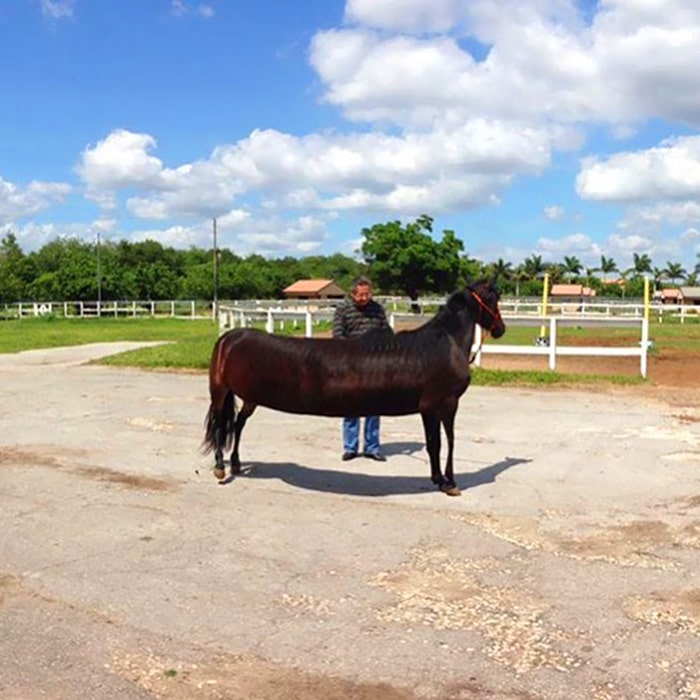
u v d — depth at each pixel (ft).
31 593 16.06
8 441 31.37
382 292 204.95
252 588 16.37
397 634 14.23
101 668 12.93
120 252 343.67
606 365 60.80
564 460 28.50
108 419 36.50
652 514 21.84
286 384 23.22
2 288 212.64
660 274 427.33
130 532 20.01
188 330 113.09
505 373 50.24
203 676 12.69
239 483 25.05
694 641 14.01
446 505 22.68
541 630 14.43
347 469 27.02
